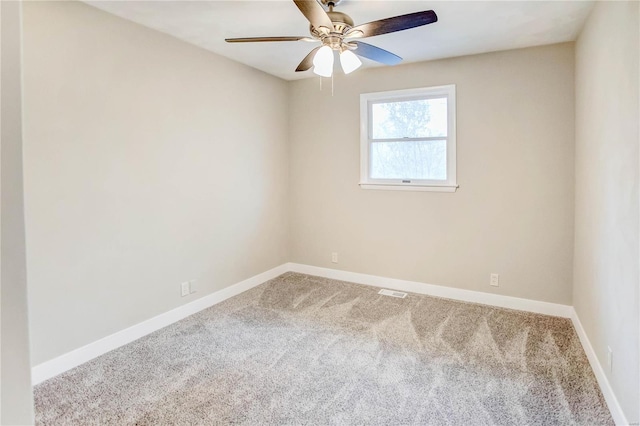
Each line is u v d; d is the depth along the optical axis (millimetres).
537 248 3400
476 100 3543
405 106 3961
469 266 3711
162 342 2857
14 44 533
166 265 3141
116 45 2654
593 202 2510
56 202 2365
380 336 2955
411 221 3969
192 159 3320
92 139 2541
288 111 4594
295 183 4645
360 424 1951
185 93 3215
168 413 2035
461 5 2457
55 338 2396
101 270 2648
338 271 4441
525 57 3316
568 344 2799
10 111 528
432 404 2109
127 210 2801
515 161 3428
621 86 1899
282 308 3547
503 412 2033
